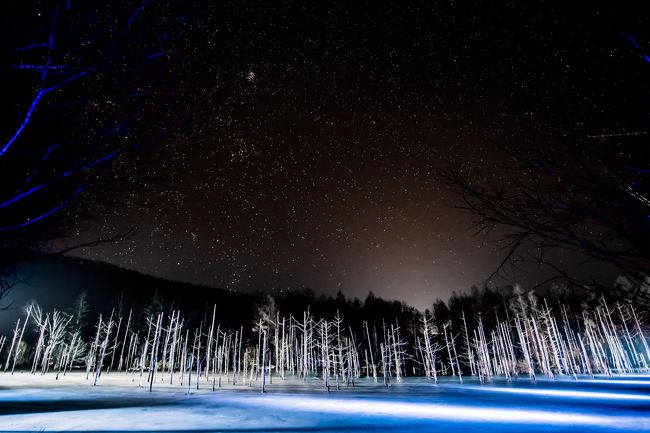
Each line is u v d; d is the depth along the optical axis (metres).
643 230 2.22
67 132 3.35
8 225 3.06
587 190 2.43
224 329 60.47
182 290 75.62
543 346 41.75
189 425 11.94
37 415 13.64
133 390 25.30
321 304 68.56
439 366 56.03
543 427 11.73
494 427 11.82
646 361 43.56
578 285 2.40
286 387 30.39
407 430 11.44
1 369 39.81
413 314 65.25
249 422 12.68
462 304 55.12
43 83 3.01
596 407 16.23
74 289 57.66
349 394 23.56
